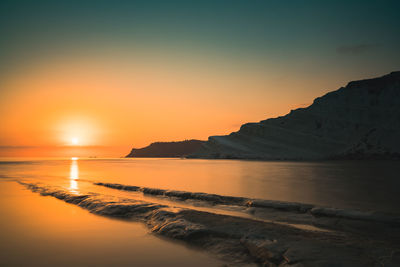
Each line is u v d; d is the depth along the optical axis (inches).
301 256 199.5
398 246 259.4
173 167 2209.6
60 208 437.4
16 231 293.1
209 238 261.0
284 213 418.0
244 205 484.1
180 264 200.5
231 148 5113.2
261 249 221.1
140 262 204.8
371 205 504.4
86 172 1556.3
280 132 4963.1
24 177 1152.8
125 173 1455.5
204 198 544.1
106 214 384.8
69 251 229.0
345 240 238.5
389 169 1792.6
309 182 939.3
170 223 306.7
